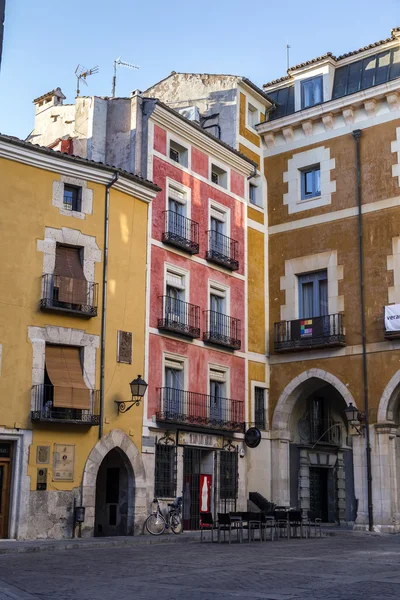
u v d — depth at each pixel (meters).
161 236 26.20
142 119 26.67
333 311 28.59
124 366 23.88
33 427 21.22
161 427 24.81
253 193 31.55
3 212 21.64
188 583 12.23
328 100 29.77
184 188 27.66
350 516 31.61
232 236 29.58
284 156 31.27
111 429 23.09
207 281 28.02
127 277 24.55
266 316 30.52
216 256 28.33
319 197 29.88
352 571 13.90
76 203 23.64
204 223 28.39
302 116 30.47
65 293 22.45
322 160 30.00
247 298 29.75
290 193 30.83
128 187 24.89
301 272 29.88
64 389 21.86
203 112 31.77
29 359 21.45
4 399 20.75
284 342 29.48
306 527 26.56
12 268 21.55
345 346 28.05
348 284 28.39
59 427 21.78
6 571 13.84
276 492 28.98
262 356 29.94
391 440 26.66
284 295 30.23
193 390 26.56
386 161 28.20
